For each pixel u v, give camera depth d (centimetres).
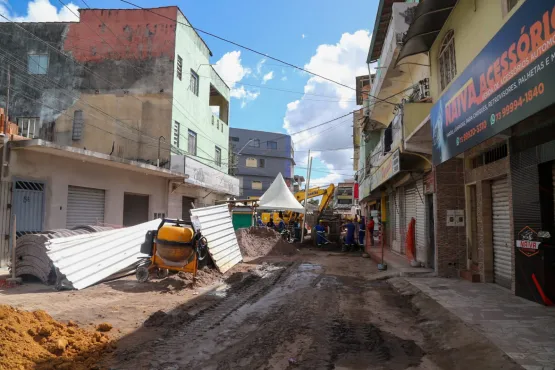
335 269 1426
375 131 2661
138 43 2114
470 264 1084
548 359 460
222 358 498
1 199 1110
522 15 536
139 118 2061
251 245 1939
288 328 638
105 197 1588
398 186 1794
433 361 500
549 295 722
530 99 514
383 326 666
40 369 418
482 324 609
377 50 1922
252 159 6675
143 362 476
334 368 472
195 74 2442
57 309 697
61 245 918
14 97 2119
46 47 2142
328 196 2659
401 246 1762
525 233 769
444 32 1088
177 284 947
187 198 2375
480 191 994
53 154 1277
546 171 717
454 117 828
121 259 1082
